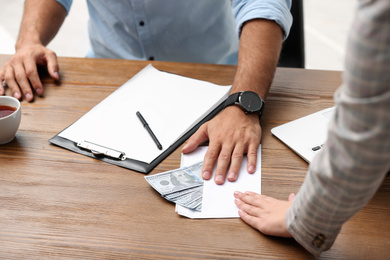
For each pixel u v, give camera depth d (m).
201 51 1.54
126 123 1.04
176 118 1.05
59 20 1.43
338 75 1.20
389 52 0.45
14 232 0.78
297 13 1.41
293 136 0.98
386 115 0.49
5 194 0.86
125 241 0.76
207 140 1.00
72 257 0.73
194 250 0.74
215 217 0.80
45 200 0.85
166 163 0.94
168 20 1.45
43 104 1.13
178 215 0.81
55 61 1.24
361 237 0.75
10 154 0.97
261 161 0.93
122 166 0.93
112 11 1.45
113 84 1.19
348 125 0.52
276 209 0.78
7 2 3.62
